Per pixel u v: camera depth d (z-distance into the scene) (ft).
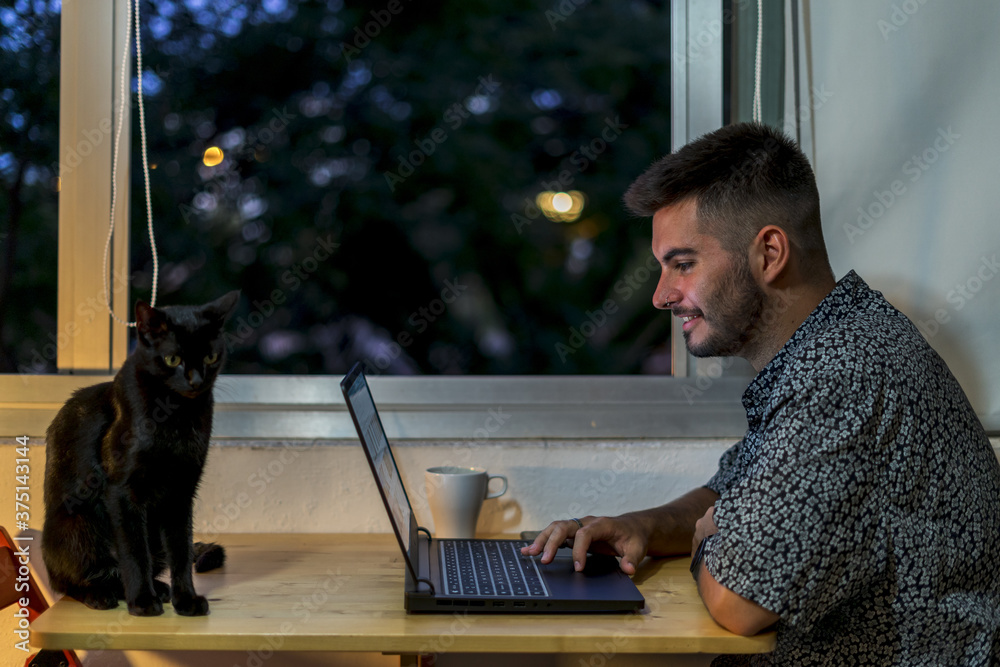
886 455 2.81
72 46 4.59
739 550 2.73
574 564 3.36
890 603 2.81
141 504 3.05
